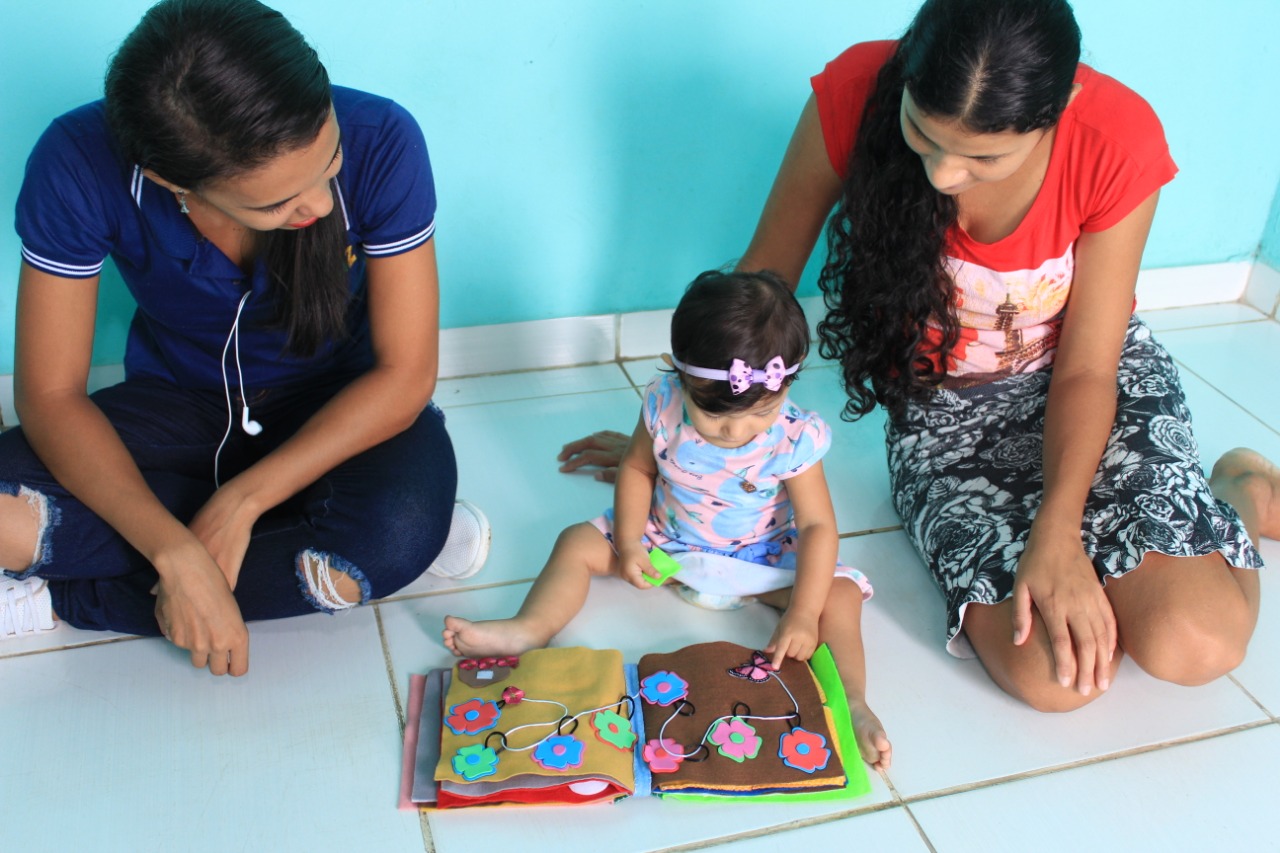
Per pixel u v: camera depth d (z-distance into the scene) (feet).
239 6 3.12
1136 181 4.11
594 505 5.34
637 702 4.13
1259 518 4.95
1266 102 6.73
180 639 3.84
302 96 3.11
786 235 4.90
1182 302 7.30
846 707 4.12
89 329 3.91
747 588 4.62
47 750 3.91
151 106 2.99
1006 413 4.80
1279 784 3.98
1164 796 3.92
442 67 5.41
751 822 3.77
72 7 4.83
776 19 5.75
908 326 4.65
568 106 5.70
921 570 5.01
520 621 4.35
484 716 3.99
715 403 3.96
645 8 5.52
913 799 3.89
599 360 6.56
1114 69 6.42
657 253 6.34
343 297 4.02
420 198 4.00
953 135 3.53
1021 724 4.20
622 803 3.82
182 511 4.23
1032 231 4.29
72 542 4.00
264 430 4.56
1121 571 4.05
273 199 3.23
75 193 3.64
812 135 4.59
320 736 4.03
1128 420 4.45
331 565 4.12
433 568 4.76
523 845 3.66
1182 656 3.94
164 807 3.73
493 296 6.20
